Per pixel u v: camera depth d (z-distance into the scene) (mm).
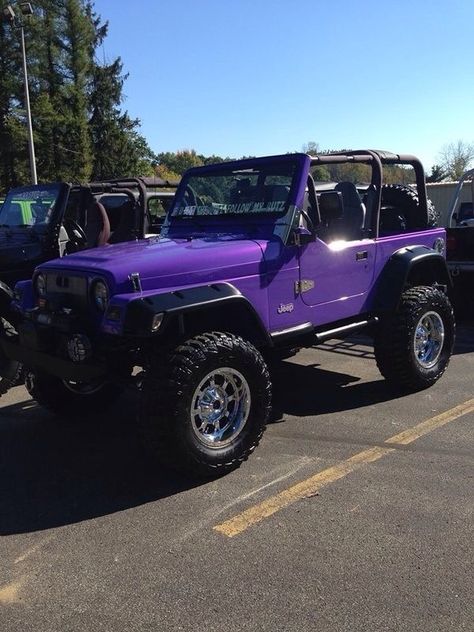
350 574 2664
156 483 3637
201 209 4844
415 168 5543
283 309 4195
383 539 2932
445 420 4500
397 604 2453
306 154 4340
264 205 4406
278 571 2707
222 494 3457
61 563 2838
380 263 4973
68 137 47844
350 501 3318
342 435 4277
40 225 6887
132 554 2893
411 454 3914
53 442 4387
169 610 2471
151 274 3537
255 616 2414
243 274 3912
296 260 4242
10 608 2521
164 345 3578
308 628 2334
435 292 5184
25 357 4000
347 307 4703
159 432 3414
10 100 45656
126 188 7293
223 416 3682
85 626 2396
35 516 3299
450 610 2408
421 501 3289
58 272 3922
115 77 54188
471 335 7602
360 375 5742
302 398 5117
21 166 46594
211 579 2668
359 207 4852
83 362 3582
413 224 5711
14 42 44844
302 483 3551
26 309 4254
